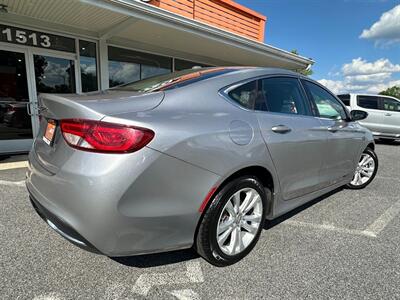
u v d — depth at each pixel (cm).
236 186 204
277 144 226
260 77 244
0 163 473
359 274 212
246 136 204
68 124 167
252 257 229
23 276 194
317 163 280
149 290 187
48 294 179
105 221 154
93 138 156
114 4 466
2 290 180
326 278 206
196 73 239
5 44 546
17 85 575
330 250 245
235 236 215
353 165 364
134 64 748
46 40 593
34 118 603
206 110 196
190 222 182
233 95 219
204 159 180
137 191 158
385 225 297
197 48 782
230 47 740
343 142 322
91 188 152
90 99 178
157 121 168
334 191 404
